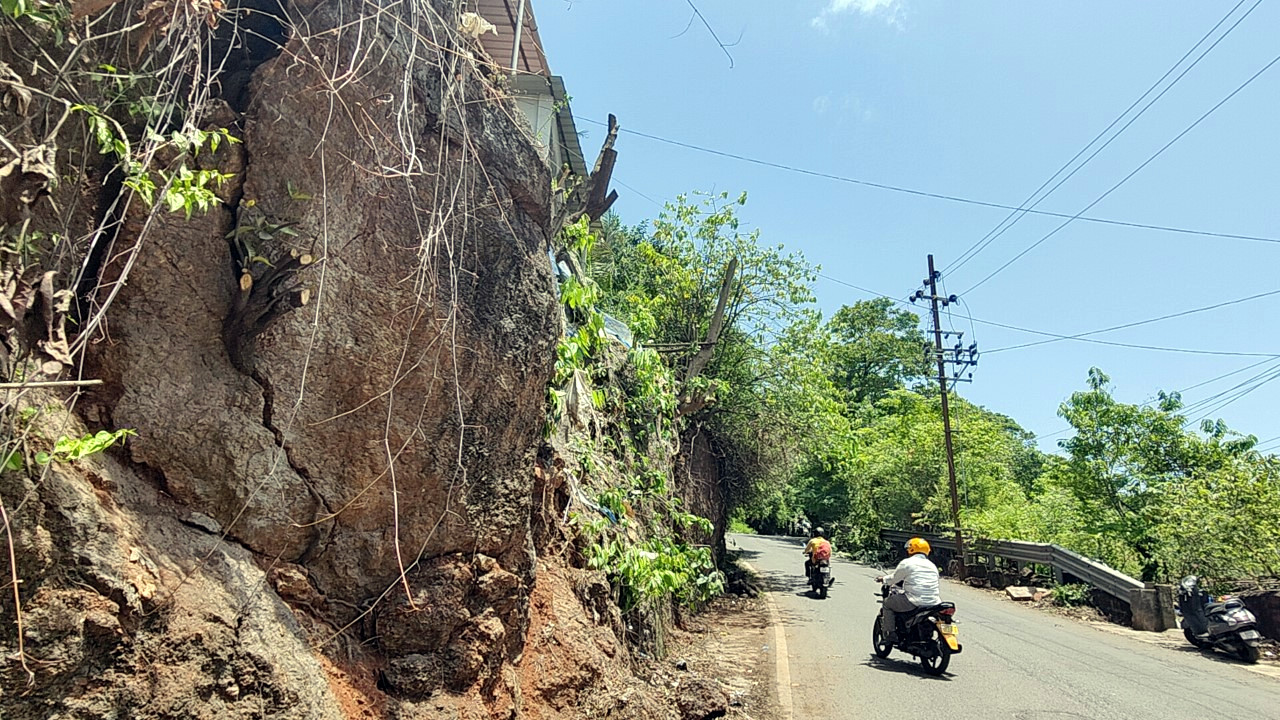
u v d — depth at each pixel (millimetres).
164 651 2600
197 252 3174
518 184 4531
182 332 3123
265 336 3303
